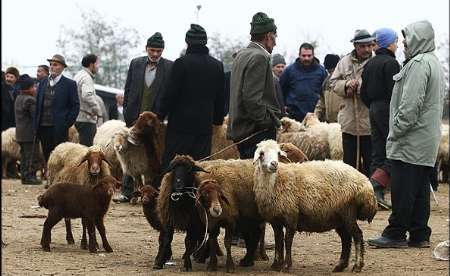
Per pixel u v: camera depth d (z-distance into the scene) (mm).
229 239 12109
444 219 18844
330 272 12289
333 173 12055
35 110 23828
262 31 13828
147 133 18938
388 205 19547
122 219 17844
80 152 17234
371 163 18844
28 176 26344
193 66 14859
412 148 13984
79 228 16531
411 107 13727
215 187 11547
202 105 14977
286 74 23797
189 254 12234
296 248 14625
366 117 19375
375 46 19922
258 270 12328
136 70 20641
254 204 12352
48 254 13430
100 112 27016
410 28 14062
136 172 19547
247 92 13383
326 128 21516
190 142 14945
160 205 12328
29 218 17906
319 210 11914
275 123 13766
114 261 12961
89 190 13664
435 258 13391
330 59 24656
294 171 12086
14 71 29906
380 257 13570
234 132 13883
